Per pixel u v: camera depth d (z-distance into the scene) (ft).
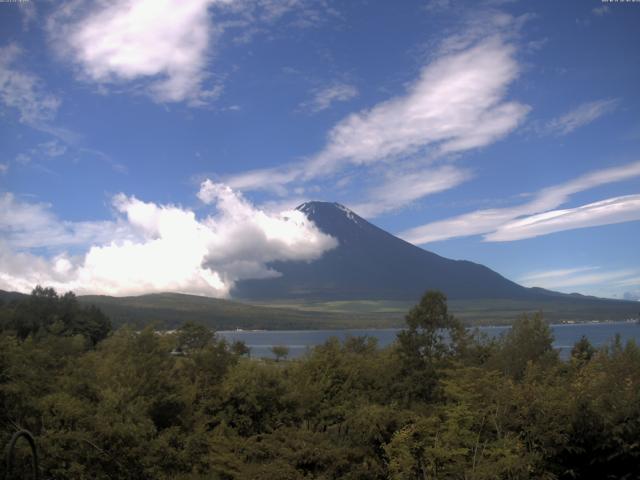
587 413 40.09
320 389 70.64
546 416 40.37
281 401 67.31
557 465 39.96
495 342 71.77
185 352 86.84
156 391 61.67
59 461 39.65
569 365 60.80
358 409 54.34
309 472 46.52
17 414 44.55
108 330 266.57
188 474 45.78
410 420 47.44
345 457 47.09
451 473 37.55
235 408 68.28
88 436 40.98
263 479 45.39
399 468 39.24
